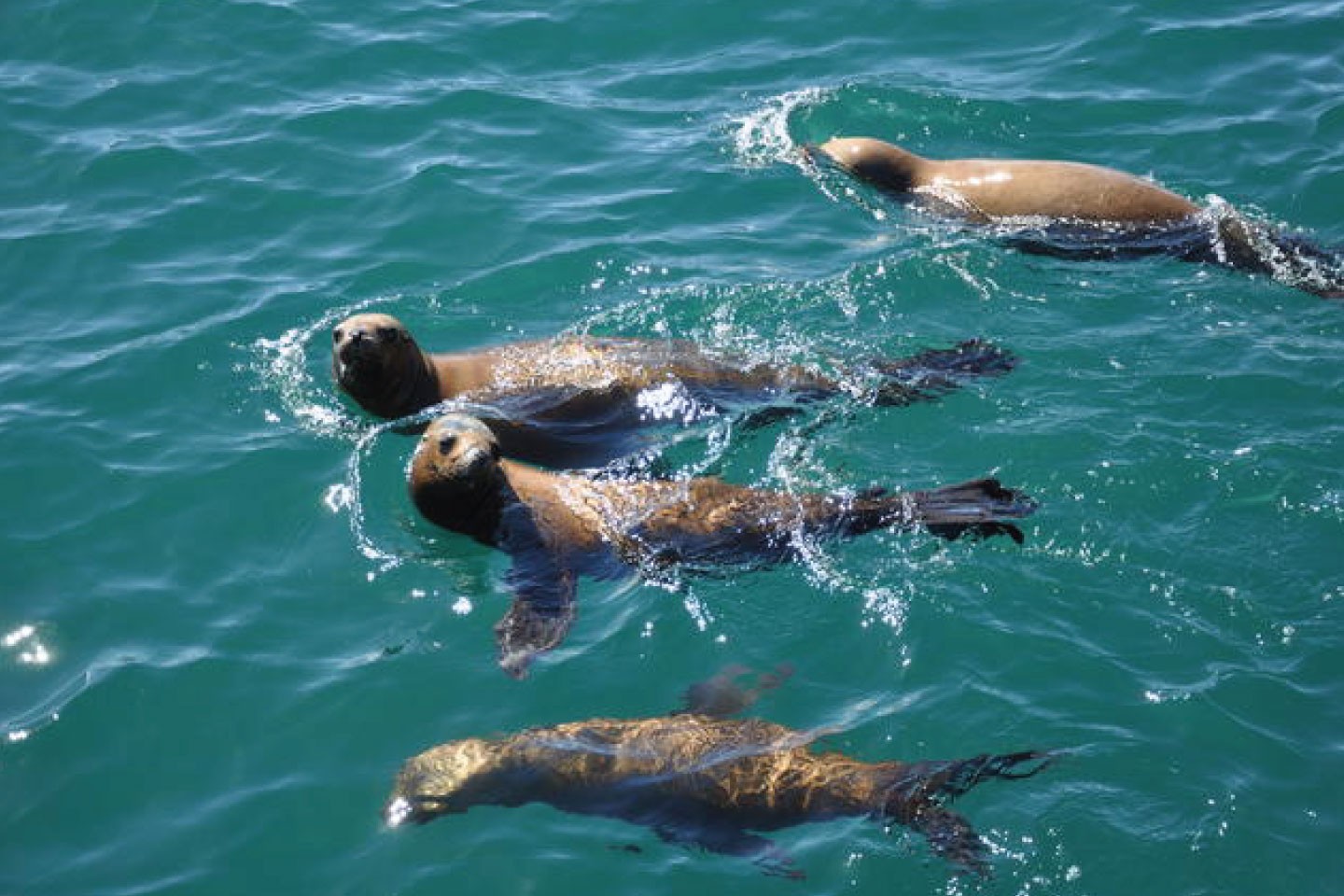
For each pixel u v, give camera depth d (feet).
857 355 53.78
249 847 36.27
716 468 49.11
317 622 43.50
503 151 66.59
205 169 65.16
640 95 71.00
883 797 35.45
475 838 35.68
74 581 44.83
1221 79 69.97
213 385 53.62
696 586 43.65
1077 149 66.13
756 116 69.05
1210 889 33.47
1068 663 39.93
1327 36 72.54
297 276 59.21
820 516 45.50
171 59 72.84
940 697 38.91
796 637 41.55
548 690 40.27
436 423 49.06
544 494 47.85
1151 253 58.85
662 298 57.36
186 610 43.86
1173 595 42.16
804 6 77.15
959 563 43.39
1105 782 36.04
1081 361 52.39
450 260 60.03
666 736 37.40
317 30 75.05
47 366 54.13
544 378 53.72
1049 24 75.05
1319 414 48.88
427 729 39.32
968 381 51.52
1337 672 39.45
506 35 75.20
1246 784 36.09
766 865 34.27
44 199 63.57
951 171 63.93
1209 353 52.39
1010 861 34.04
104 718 40.01
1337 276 56.49
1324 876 33.83
